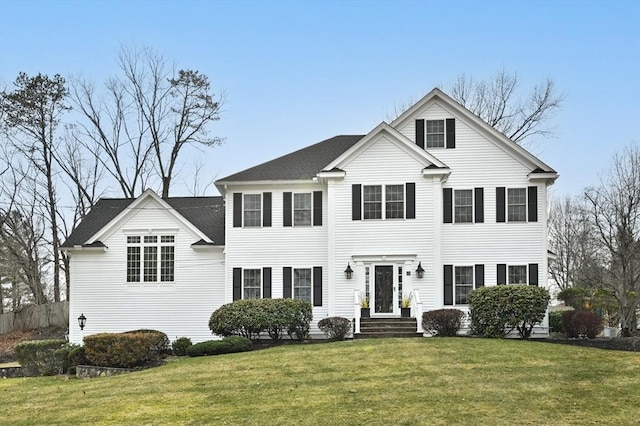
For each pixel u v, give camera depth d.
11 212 48.91
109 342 27.34
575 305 37.62
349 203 31.64
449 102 32.44
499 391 19.11
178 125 50.72
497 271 31.55
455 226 31.88
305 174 32.84
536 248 31.58
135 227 33.66
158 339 29.36
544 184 31.88
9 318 46.03
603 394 18.56
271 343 30.16
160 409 18.86
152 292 33.38
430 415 17.11
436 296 31.00
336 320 29.75
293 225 32.66
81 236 34.53
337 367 22.72
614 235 35.97
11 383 26.45
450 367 22.06
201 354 28.20
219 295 33.19
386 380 20.78
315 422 16.91
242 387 20.81
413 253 31.17
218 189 33.53
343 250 31.47
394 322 30.25
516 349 24.55
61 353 29.33
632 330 32.31
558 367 21.75
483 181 32.06
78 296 33.50
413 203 31.38
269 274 32.47
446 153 32.38
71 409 19.58
